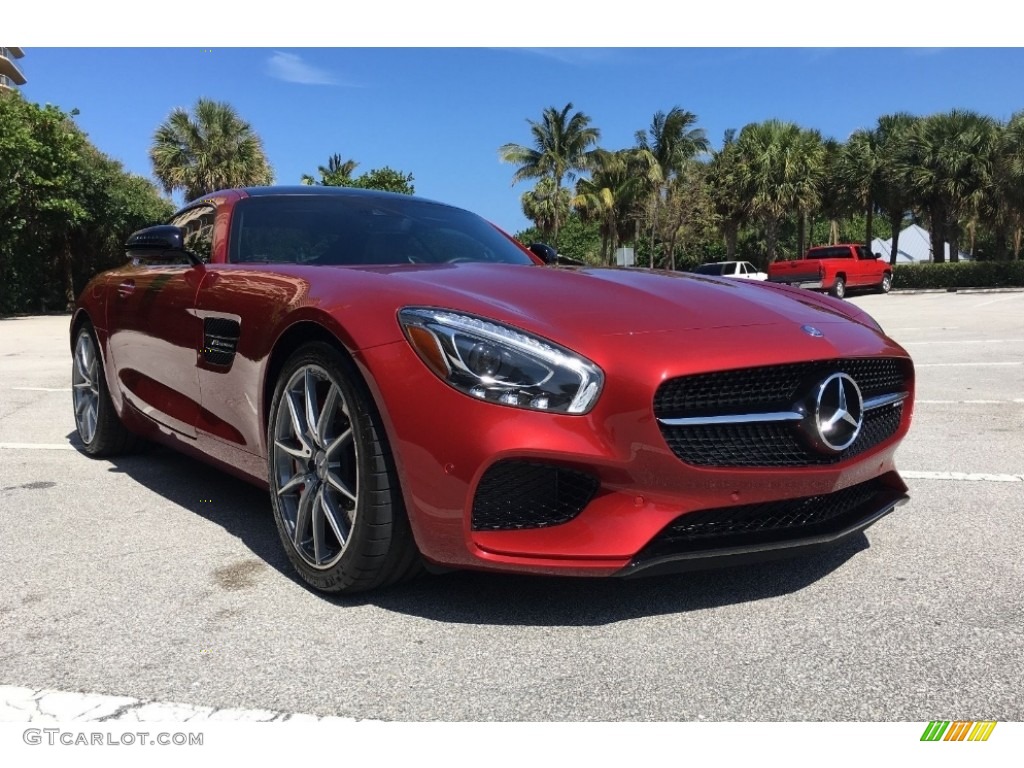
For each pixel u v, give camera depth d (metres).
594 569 2.08
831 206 35.62
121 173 29.58
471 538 2.10
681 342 2.20
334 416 2.40
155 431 3.66
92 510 3.35
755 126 35.03
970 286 28.80
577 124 40.56
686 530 2.20
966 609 2.30
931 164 30.91
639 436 2.08
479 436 2.05
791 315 2.52
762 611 2.30
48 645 2.12
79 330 4.40
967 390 6.36
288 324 2.51
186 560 2.75
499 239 3.79
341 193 3.78
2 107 21.98
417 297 2.30
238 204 3.49
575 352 2.11
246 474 2.91
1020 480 3.71
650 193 38.59
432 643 2.12
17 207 23.36
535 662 2.02
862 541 2.88
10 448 4.64
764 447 2.25
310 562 2.46
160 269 3.65
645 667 1.99
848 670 1.96
